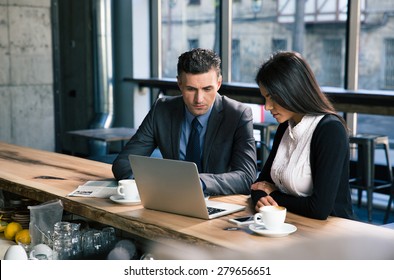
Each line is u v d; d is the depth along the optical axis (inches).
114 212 92.7
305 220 87.1
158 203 92.4
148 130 117.6
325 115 89.7
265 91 90.5
